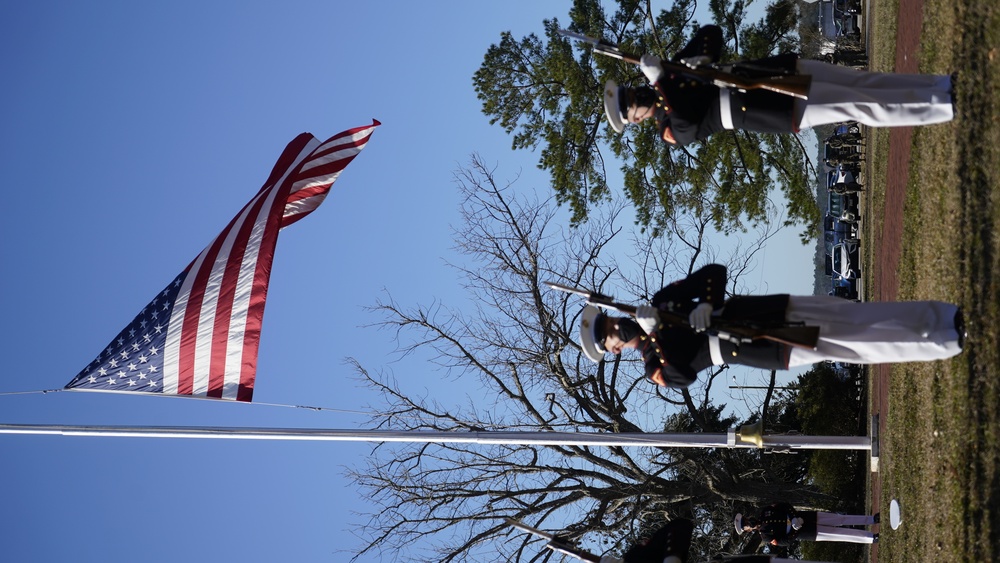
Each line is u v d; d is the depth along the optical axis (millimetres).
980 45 7562
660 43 21141
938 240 8328
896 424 9844
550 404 16922
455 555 16297
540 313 17109
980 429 6953
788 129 6746
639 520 17484
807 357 6426
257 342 9602
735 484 16781
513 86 22328
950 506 7316
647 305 6605
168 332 9656
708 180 22484
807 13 23781
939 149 8438
